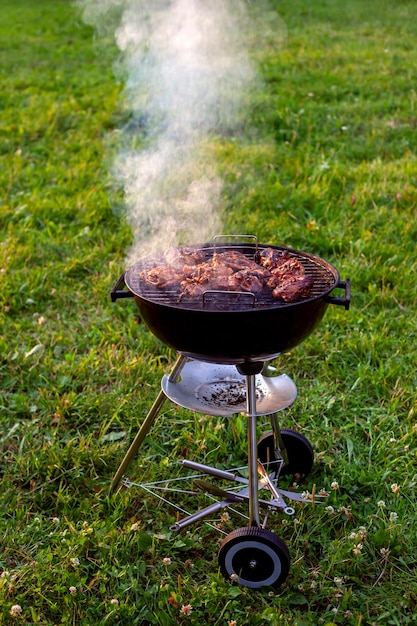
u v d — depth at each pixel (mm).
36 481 2354
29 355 2861
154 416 2199
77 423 2568
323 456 2412
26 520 2223
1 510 2246
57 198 4133
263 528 2035
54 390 2684
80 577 2047
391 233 3607
